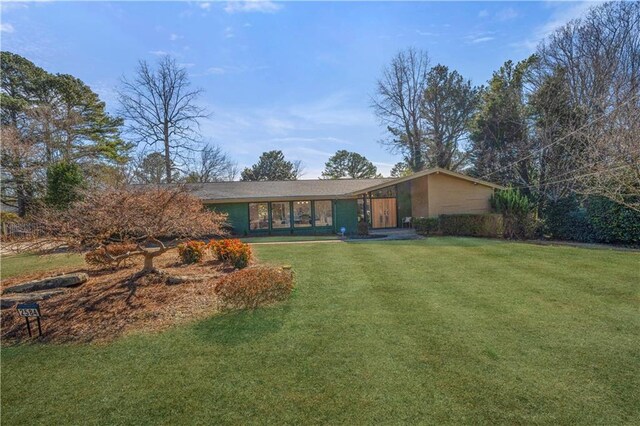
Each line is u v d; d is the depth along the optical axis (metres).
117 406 3.25
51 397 3.44
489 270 8.13
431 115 27.02
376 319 5.20
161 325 5.14
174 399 3.32
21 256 11.64
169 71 25.39
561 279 7.20
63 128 23.02
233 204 19.03
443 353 4.07
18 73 24.22
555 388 3.30
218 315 5.46
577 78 18.58
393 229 20.02
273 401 3.23
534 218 15.19
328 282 7.29
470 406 3.06
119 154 27.66
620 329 4.66
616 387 3.29
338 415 3.00
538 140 19.20
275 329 4.90
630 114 12.50
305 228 19.62
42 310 5.78
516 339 4.40
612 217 12.18
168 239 14.08
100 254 7.58
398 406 3.09
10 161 20.27
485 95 24.36
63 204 14.38
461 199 17.77
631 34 17.05
